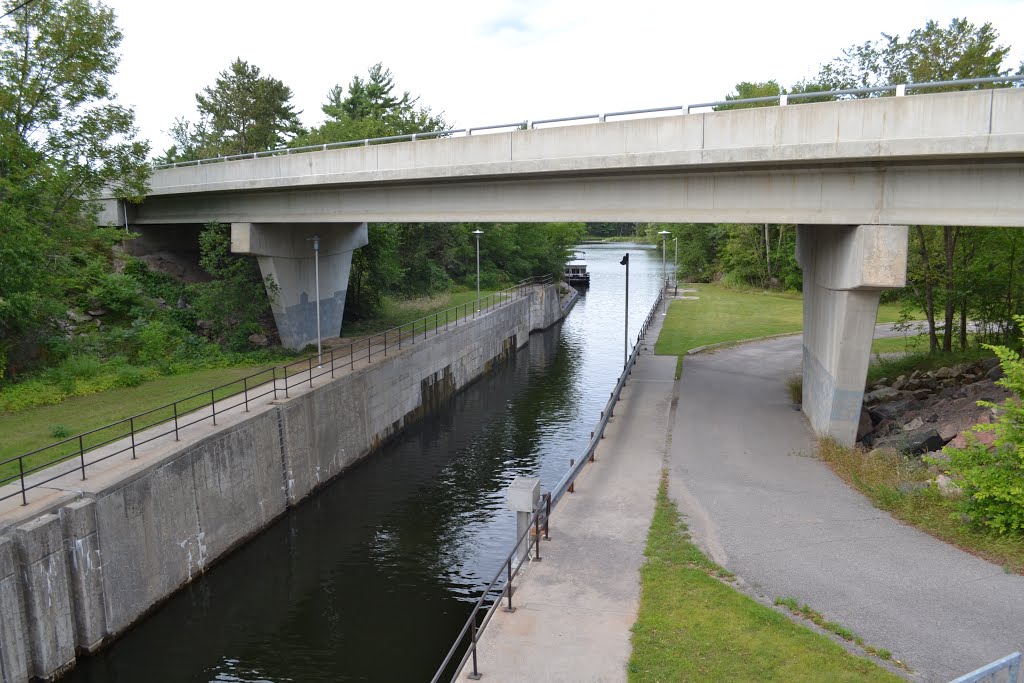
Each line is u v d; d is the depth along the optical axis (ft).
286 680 49.01
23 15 92.84
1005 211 56.80
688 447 68.23
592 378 141.28
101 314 100.12
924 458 51.16
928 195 59.21
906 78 95.50
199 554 61.72
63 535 48.37
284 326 108.37
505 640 36.42
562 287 250.57
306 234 111.04
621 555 45.57
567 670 33.91
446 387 122.62
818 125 59.98
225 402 75.20
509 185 80.59
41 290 86.12
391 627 55.52
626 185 72.95
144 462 56.03
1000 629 36.14
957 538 45.91
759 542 47.09
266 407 72.84
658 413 80.89
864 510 51.83
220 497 64.49
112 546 51.75
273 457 73.00
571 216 76.84
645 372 103.71
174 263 125.39
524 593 41.06
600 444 69.46
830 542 46.68
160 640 53.47
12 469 55.31
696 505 53.57
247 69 217.77
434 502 79.15
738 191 67.26
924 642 35.35
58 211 98.48
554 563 44.62
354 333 124.06
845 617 37.88
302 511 76.48
